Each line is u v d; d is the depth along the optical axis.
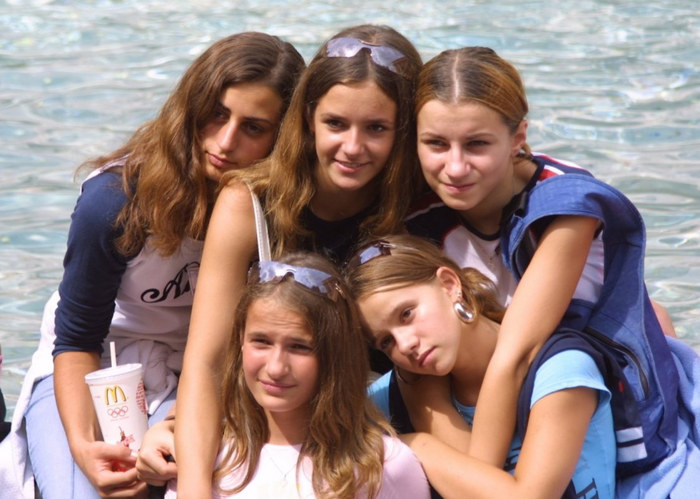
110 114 9.95
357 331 4.25
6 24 12.40
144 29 12.23
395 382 4.64
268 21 12.34
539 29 11.90
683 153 8.96
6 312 7.14
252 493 4.20
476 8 12.65
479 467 4.13
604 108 9.84
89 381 4.56
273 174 4.52
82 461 4.59
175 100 4.74
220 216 4.54
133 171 4.80
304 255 4.27
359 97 4.32
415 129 4.50
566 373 4.12
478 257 4.66
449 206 4.51
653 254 7.63
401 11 12.58
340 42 4.42
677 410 4.56
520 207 4.44
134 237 4.76
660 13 12.36
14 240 8.00
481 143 4.32
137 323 5.09
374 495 4.12
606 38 11.59
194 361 4.45
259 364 4.15
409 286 4.24
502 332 4.28
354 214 4.73
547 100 10.00
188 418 4.34
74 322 4.90
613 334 4.49
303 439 4.28
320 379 4.18
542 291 4.27
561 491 4.07
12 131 9.66
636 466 4.42
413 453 4.25
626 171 8.69
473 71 4.30
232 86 4.60
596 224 4.34
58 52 11.56
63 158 9.15
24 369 6.57
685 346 4.79
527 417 4.18
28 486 4.91
